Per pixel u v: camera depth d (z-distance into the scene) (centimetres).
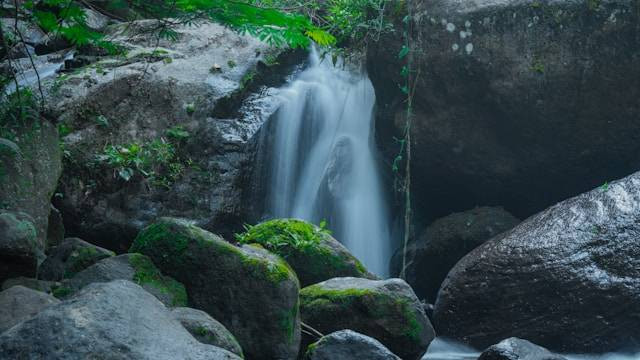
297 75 1059
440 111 892
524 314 693
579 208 734
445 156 909
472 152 899
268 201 953
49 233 741
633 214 704
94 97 905
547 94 847
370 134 1005
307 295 597
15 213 564
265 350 517
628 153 866
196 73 973
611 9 817
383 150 961
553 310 683
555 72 839
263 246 669
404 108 913
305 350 571
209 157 918
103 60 980
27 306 421
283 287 523
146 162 898
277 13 468
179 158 918
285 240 671
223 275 521
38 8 556
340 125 1024
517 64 846
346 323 575
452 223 906
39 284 506
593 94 841
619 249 684
